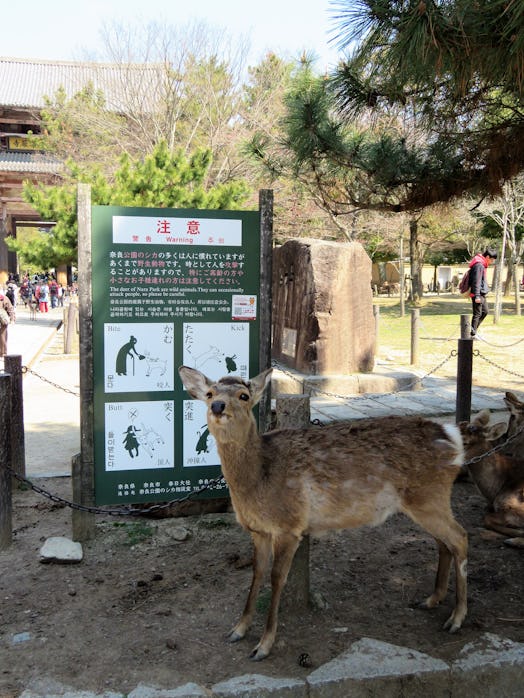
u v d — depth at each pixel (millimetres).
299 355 11898
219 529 5691
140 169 17172
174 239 5402
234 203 17906
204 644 3955
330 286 11422
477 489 6359
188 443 5543
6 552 5293
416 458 4051
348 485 3967
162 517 5938
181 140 27844
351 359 11891
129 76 28172
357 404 10219
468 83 4781
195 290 5484
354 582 4777
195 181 17922
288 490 3912
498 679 3699
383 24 4320
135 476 5473
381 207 7027
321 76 7695
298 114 6555
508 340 17656
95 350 5332
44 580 4805
